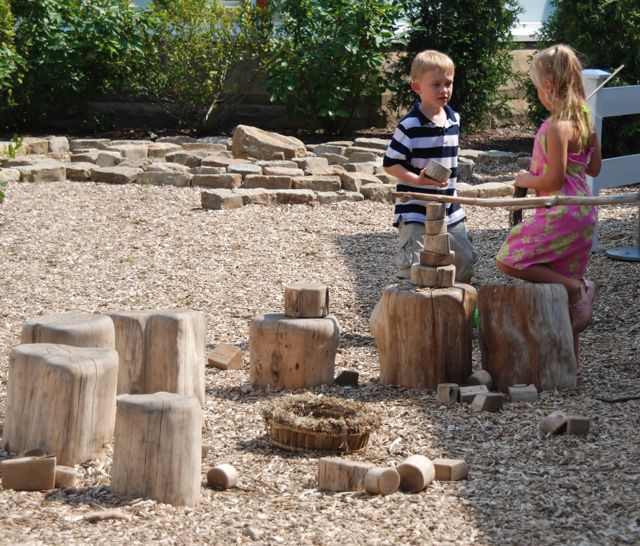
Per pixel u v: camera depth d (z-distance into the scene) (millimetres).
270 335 5430
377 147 13742
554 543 3586
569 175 5352
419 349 5371
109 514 3787
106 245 9047
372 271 8344
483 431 4770
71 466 4320
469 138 15281
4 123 15141
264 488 4172
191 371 5105
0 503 3920
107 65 15062
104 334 4801
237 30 15289
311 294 5504
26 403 4363
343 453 4562
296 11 14539
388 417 4969
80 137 14930
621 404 5082
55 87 15023
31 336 4734
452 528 3723
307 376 5438
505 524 3754
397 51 15445
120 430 4020
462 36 14383
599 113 8578
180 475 3957
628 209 10672
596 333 6598
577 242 5367
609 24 12500
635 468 4246
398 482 4074
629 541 3590
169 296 7598
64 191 11164
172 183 11664
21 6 14383
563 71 5258
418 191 6051
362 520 3809
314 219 10250
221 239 9328
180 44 14664
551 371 5305
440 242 5414
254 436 4801
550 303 5289
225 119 15375
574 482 4129
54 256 8648
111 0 14828
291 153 12859
